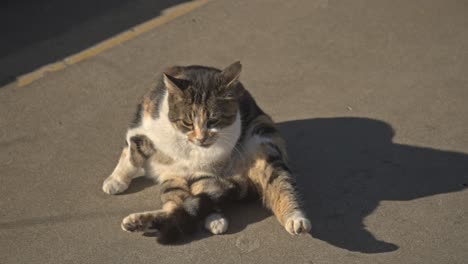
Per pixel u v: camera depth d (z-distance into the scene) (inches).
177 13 388.8
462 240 240.4
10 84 330.6
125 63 346.9
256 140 260.2
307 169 276.2
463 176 271.6
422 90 326.3
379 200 259.3
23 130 299.6
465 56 353.1
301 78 336.5
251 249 236.2
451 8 395.2
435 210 254.1
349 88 328.8
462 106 314.0
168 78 240.1
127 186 263.1
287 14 389.4
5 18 379.2
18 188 265.0
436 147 288.2
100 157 283.0
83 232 244.2
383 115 308.8
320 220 249.8
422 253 235.1
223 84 244.4
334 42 365.4
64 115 309.6
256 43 364.2
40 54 352.2
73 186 266.5
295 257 233.5
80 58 349.7
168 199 247.3
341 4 398.9
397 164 278.7
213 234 241.9
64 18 381.1
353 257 233.5
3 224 247.4
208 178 253.9
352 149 287.7
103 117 307.9
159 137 251.1
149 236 241.4
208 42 364.5
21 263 231.5
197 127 241.6
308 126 301.6
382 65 346.6
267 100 319.9
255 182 255.6
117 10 389.4
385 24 381.1
